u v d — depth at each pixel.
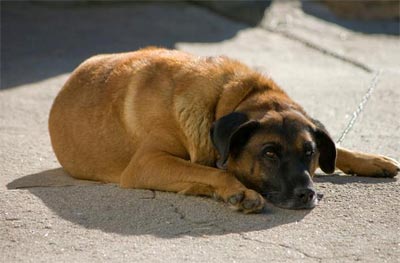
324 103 14.21
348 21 23.84
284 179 8.55
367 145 11.58
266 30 21.88
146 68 9.88
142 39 20.08
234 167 8.88
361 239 7.97
